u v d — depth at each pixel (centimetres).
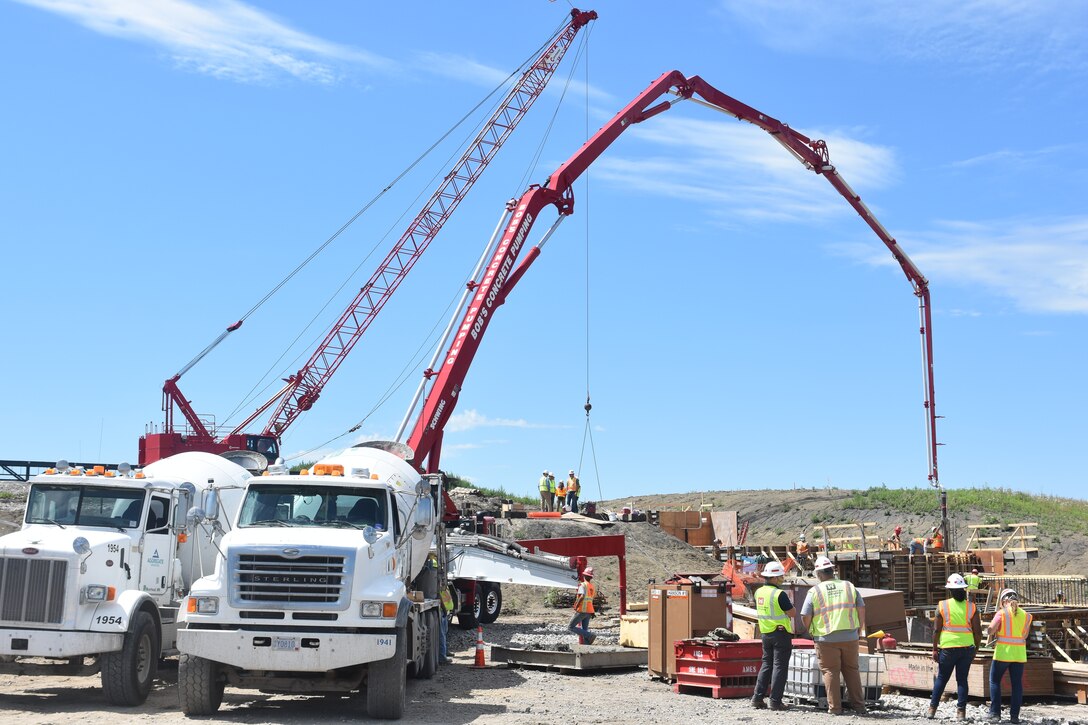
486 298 3069
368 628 1319
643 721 1348
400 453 2231
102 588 1410
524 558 2592
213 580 1335
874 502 6247
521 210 3178
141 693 1462
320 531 1406
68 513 1566
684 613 1762
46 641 1369
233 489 1827
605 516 4434
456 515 2994
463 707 1473
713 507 6731
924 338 4634
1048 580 3225
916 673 1652
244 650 1290
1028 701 1644
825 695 1495
